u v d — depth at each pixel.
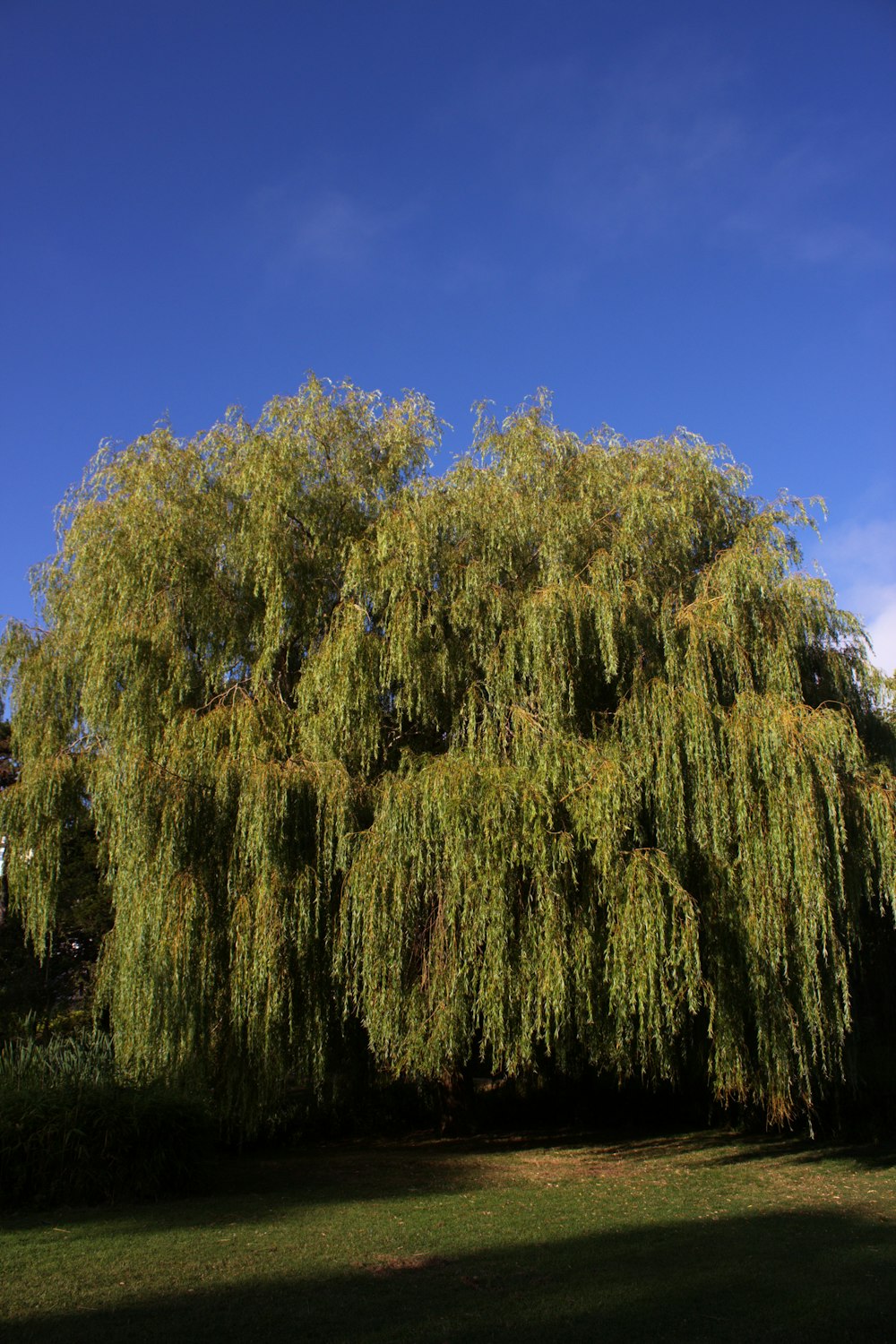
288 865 11.82
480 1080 22.86
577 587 12.47
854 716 14.41
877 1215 10.77
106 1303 7.08
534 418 14.84
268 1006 11.58
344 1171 13.80
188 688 12.95
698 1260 8.47
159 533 13.07
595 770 11.59
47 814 12.95
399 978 11.64
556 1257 8.55
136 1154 11.45
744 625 13.00
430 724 13.20
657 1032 11.40
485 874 11.09
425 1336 6.27
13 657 14.46
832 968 12.23
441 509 13.48
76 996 22.47
